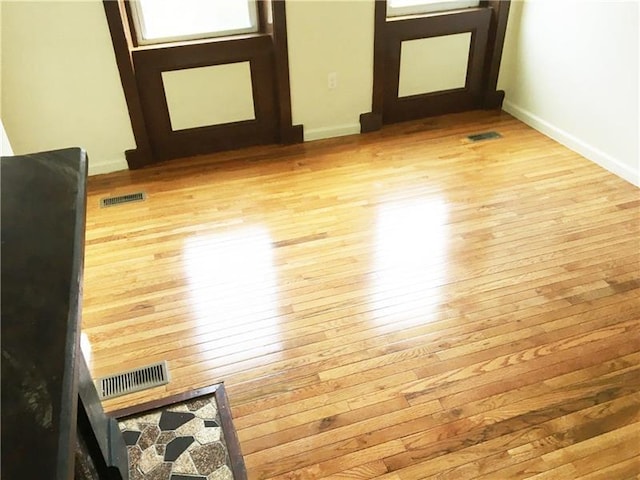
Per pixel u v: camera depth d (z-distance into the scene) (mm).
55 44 2689
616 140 2881
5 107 2760
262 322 2072
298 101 3273
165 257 2422
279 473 1576
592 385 1797
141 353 1959
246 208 2752
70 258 884
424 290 2199
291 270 2322
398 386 1816
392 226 2576
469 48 3484
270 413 1743
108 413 1738
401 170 3045
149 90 2998
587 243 2428
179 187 2957
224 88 3133
